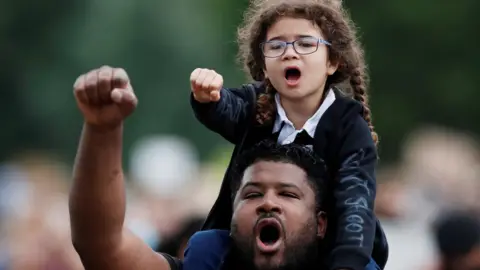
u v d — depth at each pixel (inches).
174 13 3442.4
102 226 316.2
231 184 341.4
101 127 304.8
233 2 1803.6
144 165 1352.1
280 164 332.8
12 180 1145.4
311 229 330.6
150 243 845.2
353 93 360.8
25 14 2674.7
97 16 3184.1
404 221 858.1
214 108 342.6
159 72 3398.1
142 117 3324.3
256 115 350.0
